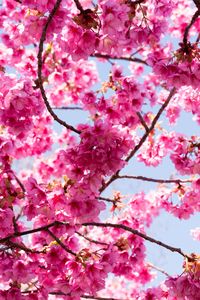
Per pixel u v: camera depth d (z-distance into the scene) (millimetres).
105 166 4879
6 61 8195
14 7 7961
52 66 8414
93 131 4758
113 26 4582
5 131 5934
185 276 5355
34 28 4852
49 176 8680
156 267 8531
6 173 5738
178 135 7602
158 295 6727
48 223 5969
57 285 5500
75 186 5090
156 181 7273
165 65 4910
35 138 8422
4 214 5531
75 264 5266
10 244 5547
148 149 7852
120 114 6164
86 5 5777
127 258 6676
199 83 4949
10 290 5598
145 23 5031
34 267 5922
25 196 5445
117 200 7102
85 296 6500
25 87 4773
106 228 7828
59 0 4449
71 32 4781
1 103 4816
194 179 7453
